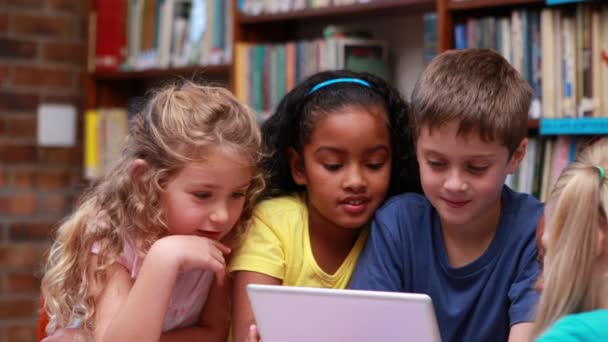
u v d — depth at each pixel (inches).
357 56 107.9
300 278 60.6
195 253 54.1
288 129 62.5
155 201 56.5
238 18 117.6
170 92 59.1
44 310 64.9
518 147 53.5
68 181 143.7
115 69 138.6
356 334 45.1
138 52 135.0
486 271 55.4
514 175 94.5
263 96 114.3
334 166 58.9
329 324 45.6
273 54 113.3
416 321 43.0
